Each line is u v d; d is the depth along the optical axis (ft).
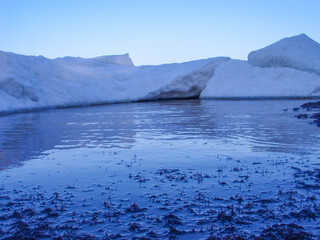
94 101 98.68
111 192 17.37
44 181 19.57
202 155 25.38
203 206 15.16
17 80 77.61
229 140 31.48
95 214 14.64
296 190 16.85
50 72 98.73
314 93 89.35
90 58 139.23
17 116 64.18
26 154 27.43
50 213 14.79
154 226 13.39
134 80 116.16
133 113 66.03
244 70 111.04
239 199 15.72
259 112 58.54
